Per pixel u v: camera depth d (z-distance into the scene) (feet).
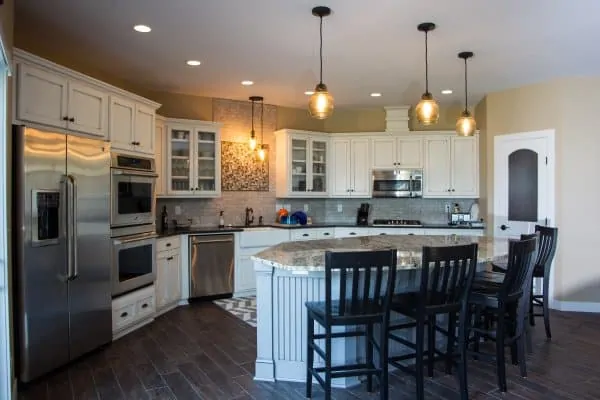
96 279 11.74
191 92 18.66
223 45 12.91
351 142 21.71
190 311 16.03
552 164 16.69
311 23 11.27
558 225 16.52
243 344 12.45
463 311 8.98
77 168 10.96
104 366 10.82
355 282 8.14
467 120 13.35
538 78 16.55
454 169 20.83
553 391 9.50
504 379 9.48
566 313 15.94
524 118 17.60
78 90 11.62
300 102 20.71
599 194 16.24
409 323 9.63
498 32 11.85
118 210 12.98
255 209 20.90
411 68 15.23
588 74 16.03
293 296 10.02
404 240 13.41
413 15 10.75
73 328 10.87
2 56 7.40
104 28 11.62
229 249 18.07
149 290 14.58
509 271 9.40
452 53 13.62
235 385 9.78
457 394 9.36
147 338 12.98
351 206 22.86
